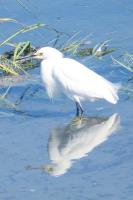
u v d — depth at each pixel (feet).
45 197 39.27
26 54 63.77
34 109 52.49
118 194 39.22
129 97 53.67
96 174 41.73
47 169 42.68
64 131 48.26
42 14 73.20
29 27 63.36
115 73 58.80
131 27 69.72
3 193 39.99
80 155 44.39
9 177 41.96
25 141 46.98
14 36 63.72
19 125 49.65
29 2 76.38
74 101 52.24
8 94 55.77
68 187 40.29
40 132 48.32
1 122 50.26
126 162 43.16
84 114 51.13
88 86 50.65
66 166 42.93
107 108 51.93
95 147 45.52
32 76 59.47
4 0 76.84
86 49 64.80
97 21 71.41
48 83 52.54
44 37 68.23
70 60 52.03
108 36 67.97
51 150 45.32
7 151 45.60
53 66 51.96
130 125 48.70
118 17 72.28
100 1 76.13
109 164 42.96
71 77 51.01
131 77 57.67
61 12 73.72
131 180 40.78
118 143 45.91
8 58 63.46
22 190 40.27
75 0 76.69
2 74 60.23
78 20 71.67
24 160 44.14
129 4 74.95
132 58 61.16
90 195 39.29
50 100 54.08
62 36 68.39
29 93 55.88
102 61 61.87
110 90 51.01
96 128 48.49
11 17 72.33
